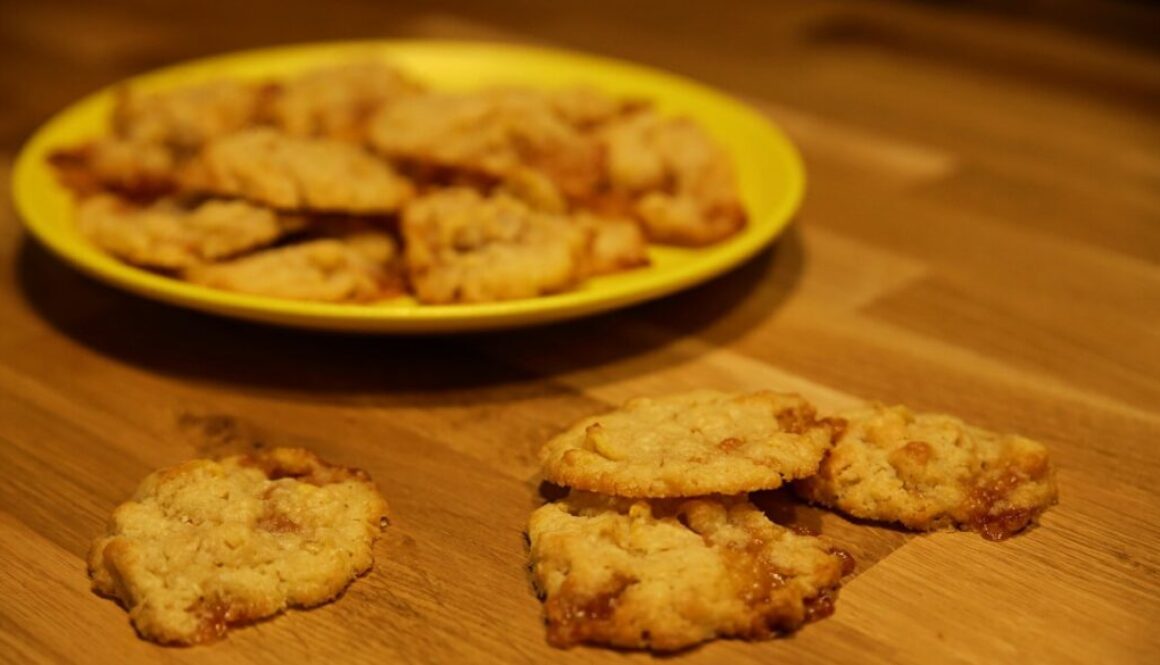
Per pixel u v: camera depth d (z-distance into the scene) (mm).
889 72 851
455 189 595
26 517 491
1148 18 966
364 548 470
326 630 450
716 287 607
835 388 548
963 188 692
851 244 641
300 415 536
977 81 833
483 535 483
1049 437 524
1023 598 460
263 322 539
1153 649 446
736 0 1016
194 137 644
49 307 599
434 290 554
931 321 587
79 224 593
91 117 682
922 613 455
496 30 932
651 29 939
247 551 457
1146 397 545
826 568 456
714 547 456
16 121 768
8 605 459
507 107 641
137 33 936
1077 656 444
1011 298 603
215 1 1014
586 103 666
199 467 483
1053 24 955
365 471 507
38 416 536
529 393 546
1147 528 486
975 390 547
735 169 645
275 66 732
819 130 752
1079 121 767
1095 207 676
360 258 572
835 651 444
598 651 444
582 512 470
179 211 584
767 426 486
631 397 543
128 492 501
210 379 555
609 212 613
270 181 569
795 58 877
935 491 482
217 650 444
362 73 680
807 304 597
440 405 540
